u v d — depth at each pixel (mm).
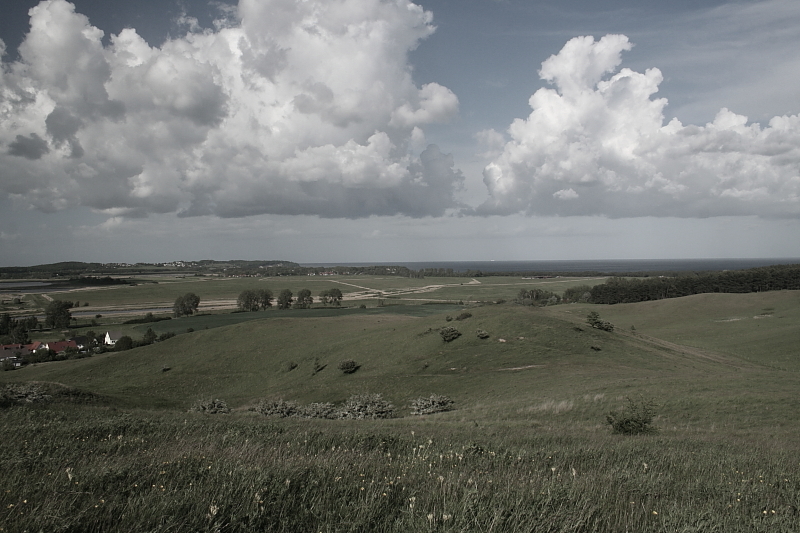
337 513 6043
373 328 83000
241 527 5453
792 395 26438
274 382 66062
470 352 54969
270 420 21781
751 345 69062
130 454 10281
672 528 6008
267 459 9258
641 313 115875
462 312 73188
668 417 23859
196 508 5875
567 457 11156
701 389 29266
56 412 21078
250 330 92688
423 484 7586
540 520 5906
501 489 7176
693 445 14898
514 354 51812
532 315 65750
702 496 7879
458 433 17766
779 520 6531
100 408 26156
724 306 110062
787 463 11508
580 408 26625
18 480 7344
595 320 65625
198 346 85375
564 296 175625
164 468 8141
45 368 84000
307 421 22516
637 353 51875
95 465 8602
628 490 7887
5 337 115188
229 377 70500
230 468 7977
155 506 5875
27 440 12102
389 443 13008
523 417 25859
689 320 102625
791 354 60656
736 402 25391
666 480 8867
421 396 41469
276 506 6094
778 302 105875
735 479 9312
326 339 81312
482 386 41312
